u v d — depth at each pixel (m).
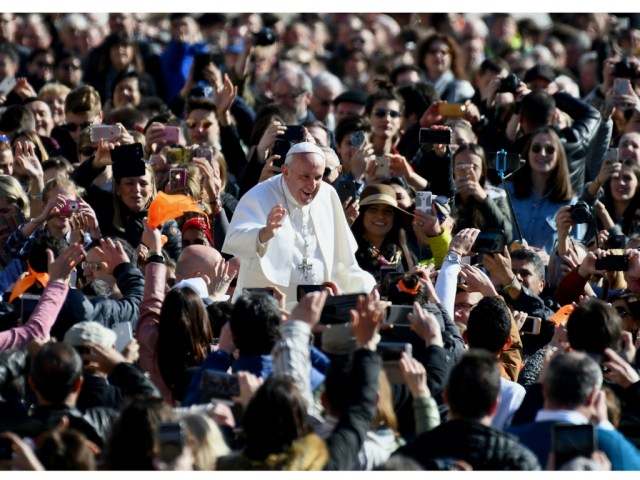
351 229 40.91
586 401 26.72
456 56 64.06
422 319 29.61
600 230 46.47
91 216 38.34
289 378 26.12
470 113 52.88
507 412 29.70
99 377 28.19
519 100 53.12
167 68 66.25
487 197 44.81
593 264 38.78
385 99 49.78
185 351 30.23
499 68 59.41
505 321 31.02
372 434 26.80
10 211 40.62
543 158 47.72
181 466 24.03
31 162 44.34
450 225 40.50
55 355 26.92
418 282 32.56
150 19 85.50
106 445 24.44
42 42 77.69
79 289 34.38
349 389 25.78
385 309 28.94
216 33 76.69
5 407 27.20
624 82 52.34
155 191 42.31
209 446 24.67
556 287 41.62
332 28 91.38
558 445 25.11
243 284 37.22
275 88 57.41
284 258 37.16
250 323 27.89
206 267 35.34
